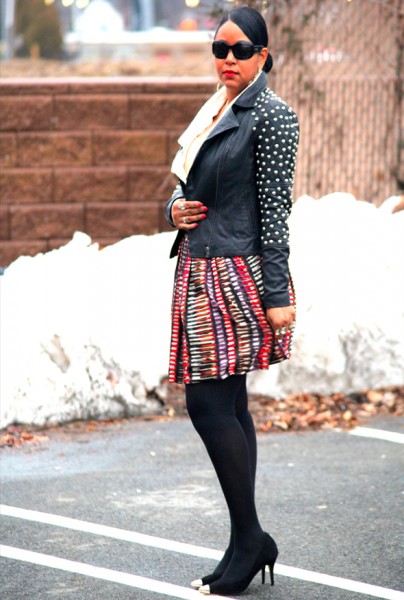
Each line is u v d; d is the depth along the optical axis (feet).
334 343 51.75
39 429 48.44
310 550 34.60
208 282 30.14
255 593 31.07
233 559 30.83
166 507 38.88
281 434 48.01
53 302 50.47
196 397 30.40
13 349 48.88
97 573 32.81
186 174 30.55
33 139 80.38
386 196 76.18
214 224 30.19
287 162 29.81
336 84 74.90
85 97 80.48
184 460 44.47
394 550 34.60
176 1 218.59
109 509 38.68
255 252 30.19
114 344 49.96
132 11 213.46
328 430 48.60
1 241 80.64
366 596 30.86
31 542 35.45
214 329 29.99
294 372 52.44
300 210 56.34
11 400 48.21
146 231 81.76
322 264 53.21
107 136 81.00
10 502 39.45
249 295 29.99
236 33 29.99
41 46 149.79
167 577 32.48
